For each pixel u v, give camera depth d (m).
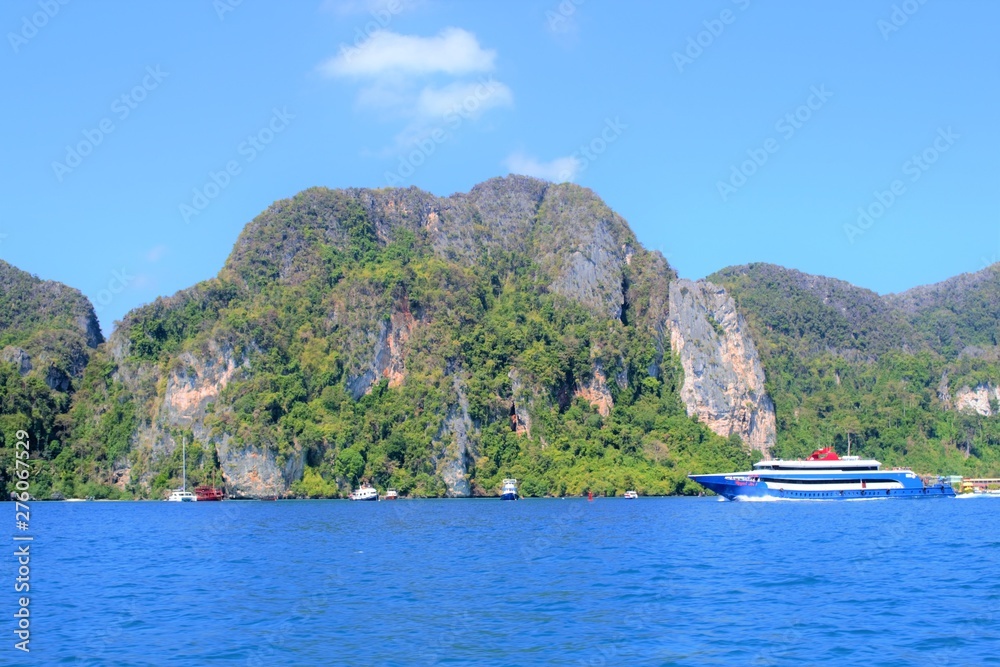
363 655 47.91
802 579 70.19
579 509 156.12
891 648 48.91
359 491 195.00
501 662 46.72
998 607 58.94
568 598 62.59
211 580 70.75
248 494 195.62
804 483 168.62
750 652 48.28
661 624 54.47
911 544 93.94
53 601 61.94
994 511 145.25
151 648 49.31
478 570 75.94
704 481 174.75
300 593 64.75
